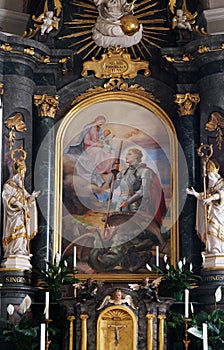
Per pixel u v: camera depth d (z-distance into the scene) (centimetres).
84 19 1794
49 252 1702
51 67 1766
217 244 1642
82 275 1702
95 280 1694
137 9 1798
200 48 1705
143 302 1513
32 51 1731
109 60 1781
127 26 1617
